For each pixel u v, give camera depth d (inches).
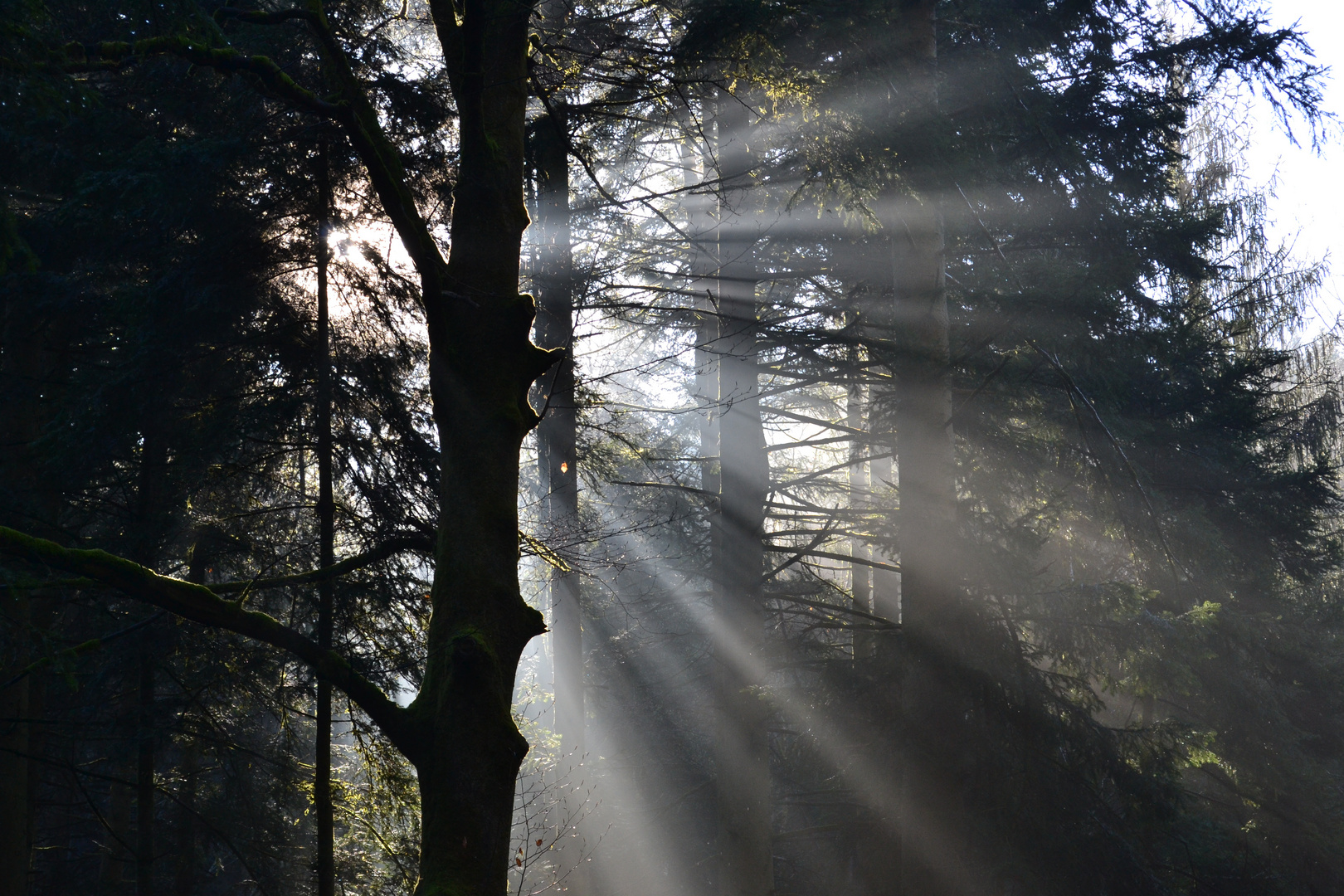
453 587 180.1
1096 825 334.3
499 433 190.4
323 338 277.4
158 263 284.2
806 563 518.9
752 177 435.8
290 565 283.6
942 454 361.4
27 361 390.0
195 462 284.2
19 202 379.9
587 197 501.0
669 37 364.8
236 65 184.7
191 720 369.1
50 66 165.2
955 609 339.3
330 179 278.2
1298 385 625.6
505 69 215.5
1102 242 412.8
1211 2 372.5
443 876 158.4
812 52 329.7
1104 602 340.8
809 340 425.4
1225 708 410.9
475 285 196.9
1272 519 527.5
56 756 415.2
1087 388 389.4
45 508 362.0
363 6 285.6
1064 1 382.0
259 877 416.5
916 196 325.1
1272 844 403.2
